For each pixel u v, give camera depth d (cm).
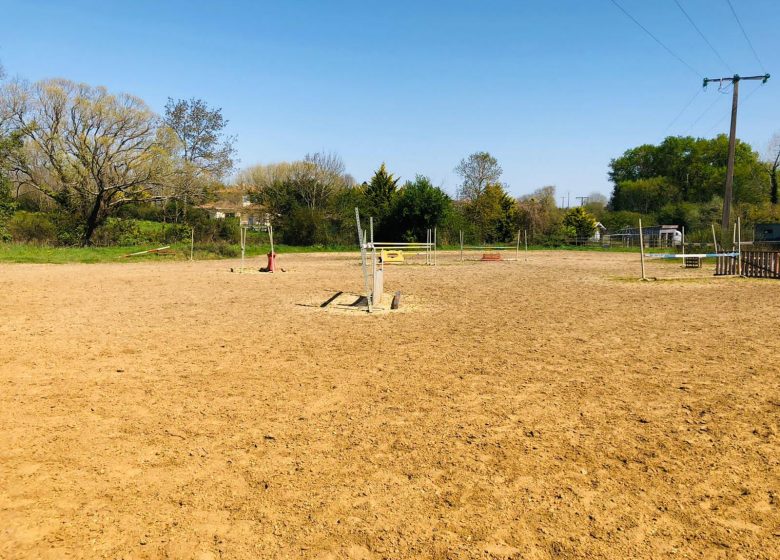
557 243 5847
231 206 7138
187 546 322
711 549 320
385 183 5347
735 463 437
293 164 5900
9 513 359
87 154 3781
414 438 491
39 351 835
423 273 2528
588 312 1255
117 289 1712
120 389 639
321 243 4981
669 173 8000
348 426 521
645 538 331
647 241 5997
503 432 505
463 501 377
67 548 320
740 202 6328
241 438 491
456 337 961
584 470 425
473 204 6031
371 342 919
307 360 789
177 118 4669
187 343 905
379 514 359
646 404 585
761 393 621
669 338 942
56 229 3794
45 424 522
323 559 309
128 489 393
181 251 3662
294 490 392
